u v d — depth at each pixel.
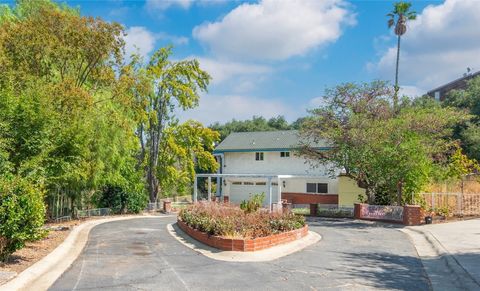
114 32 19.25
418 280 9.54
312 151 28.12
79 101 17.28
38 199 10.37
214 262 11.25
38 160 13.17
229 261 11.41
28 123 14.14
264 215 15.66
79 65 20.27
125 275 9.55
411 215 21.59
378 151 23.92
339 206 31.23
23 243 10.20
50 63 18.53
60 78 19.23
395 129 23.89
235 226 14.23
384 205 24.95
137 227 19.81
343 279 9.49
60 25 18.39
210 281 9.12
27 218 10.03
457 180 25.56
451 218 22.89
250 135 40.81
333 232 18.75
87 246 13.78
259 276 9.65
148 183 34.66
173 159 35.38
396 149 23.34
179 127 35.69
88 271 9.89
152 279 9.21
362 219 24.98
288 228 15.07
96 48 18.80
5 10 23.84
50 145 14.99
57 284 8.62
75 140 16.73
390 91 26.27
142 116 30.91
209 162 36.81
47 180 15.80
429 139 24.09
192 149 36.25
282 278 9.48
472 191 25.75
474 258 11.73
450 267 10.76
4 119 13.85
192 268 10.45
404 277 9.81
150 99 32.81
